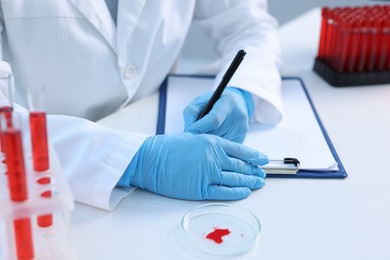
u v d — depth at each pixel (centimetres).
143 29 102
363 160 83
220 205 69
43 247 56
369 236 63
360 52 117
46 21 95
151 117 97
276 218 67
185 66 132
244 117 89
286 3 187
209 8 121
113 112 109
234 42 120
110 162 71
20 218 51
